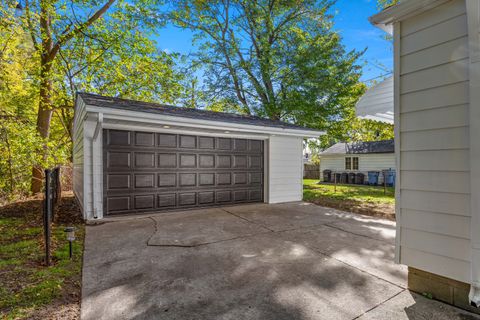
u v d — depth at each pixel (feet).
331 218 18.15
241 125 21.35
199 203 21.26
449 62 6.86
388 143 54.03
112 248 11.51
